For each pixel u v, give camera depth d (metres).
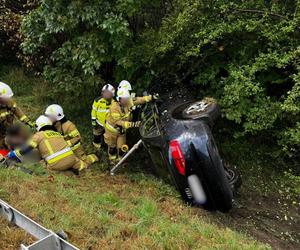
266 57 6.32
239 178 6.45
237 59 7.00
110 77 8.25
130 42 7.27
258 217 6.00
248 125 6.61
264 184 6.92
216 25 6.63
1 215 3.96
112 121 7.20
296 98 6.00
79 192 5.35
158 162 6.26
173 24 6.98
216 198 5.40
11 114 7.61
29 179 5.38
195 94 7.51
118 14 7.04
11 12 9.70
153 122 6.48
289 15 6.58
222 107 6.78
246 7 6.68
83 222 4.22
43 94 9.90
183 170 5.39
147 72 7.58
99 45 7.11
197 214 5.35
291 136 6.39
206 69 7.21
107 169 7.35
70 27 7.14
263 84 6.88
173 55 7.24
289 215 6.18
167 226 4.40
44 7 7.32
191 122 5.60
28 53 8.41
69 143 7.13
